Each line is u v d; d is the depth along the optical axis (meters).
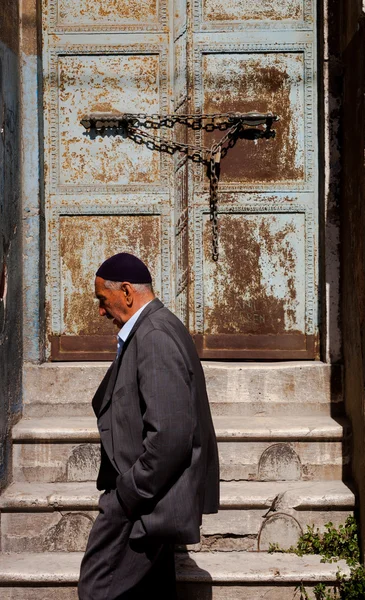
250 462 3.90
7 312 3.88
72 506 3.67
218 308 4.40
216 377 4.22
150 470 2.63
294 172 4.36
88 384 4.23
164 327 2.79
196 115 4.33
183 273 4.39
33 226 4.24
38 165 4.25
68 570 3.44
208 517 3.67
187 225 4.38
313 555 3.60
